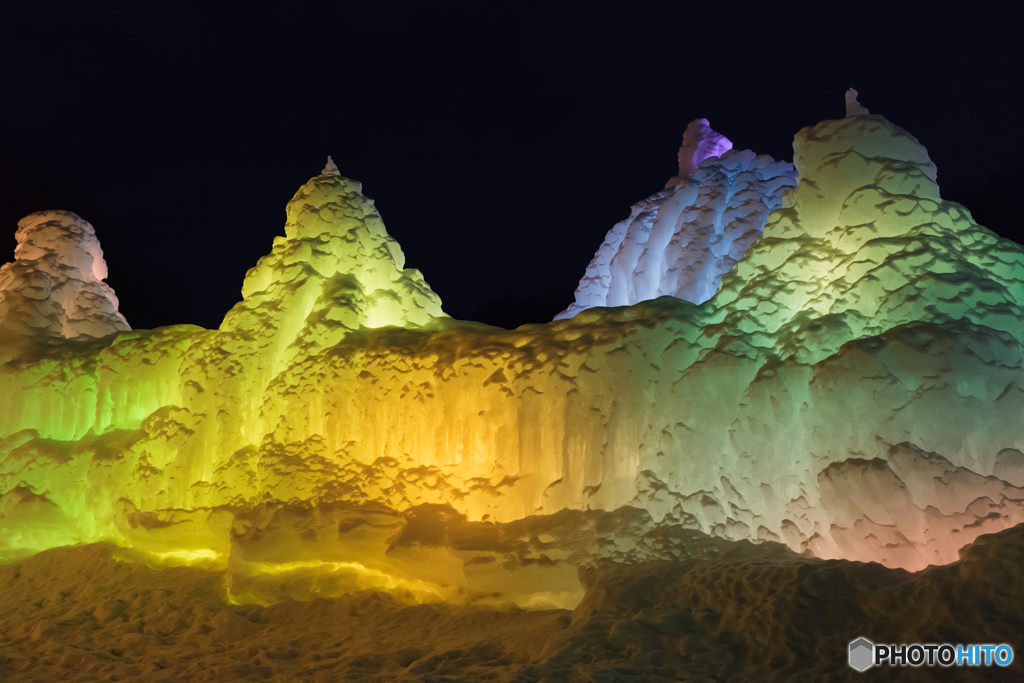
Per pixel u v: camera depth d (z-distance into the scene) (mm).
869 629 6281
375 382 10594
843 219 9188
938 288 7953
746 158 13773
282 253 12422
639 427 8914
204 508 11180
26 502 12617
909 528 7301
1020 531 5906
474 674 7008
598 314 9477
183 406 11906
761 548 7762
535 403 9359
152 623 10188
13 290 14680
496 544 8875
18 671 8703
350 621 9406
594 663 6809
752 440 8406
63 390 13562
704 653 6652
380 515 9812
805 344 8375
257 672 7926
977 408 7379
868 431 7707
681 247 12883
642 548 8266
